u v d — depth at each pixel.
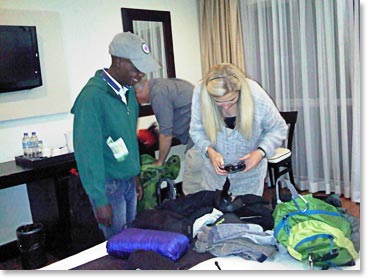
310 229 1.22
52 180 2.68
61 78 3.10
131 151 1.97
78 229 2.74
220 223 1.41
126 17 3.52
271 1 3.63
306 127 3.59
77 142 1.79
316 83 3.53
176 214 1.49
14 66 2.76
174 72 3.93
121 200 2.01
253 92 1.87
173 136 2.92
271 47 3.76
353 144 3.25
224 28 3.93
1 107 2.77
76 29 3.19
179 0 3.95
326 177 3.58
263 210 1.47
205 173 2.16
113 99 1.85
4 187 2.45
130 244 1.33
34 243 2.65
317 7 3.36
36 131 3.01
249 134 1.91
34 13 2.90
